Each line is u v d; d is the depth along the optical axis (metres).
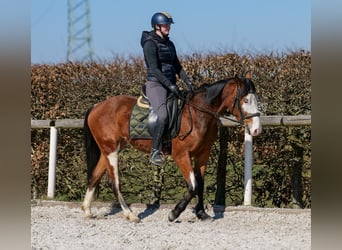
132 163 10.97
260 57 10.45
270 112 10.23
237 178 10.51
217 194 10.29
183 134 8.91
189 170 8.96
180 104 9.05
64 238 8.14
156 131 8.94
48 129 11.66
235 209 9.77
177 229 8.71
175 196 10.84
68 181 11.62
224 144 10.22
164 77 8.91
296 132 10.01
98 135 9.67
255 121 8.62
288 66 10.18
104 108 9.71
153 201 10.75
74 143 11.52
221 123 9.90
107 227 8.96
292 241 7.77
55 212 10.33
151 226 9.00
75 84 11.46
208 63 10.71
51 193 11.26
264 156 10.27
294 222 9.05
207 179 10.66
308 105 10.02
